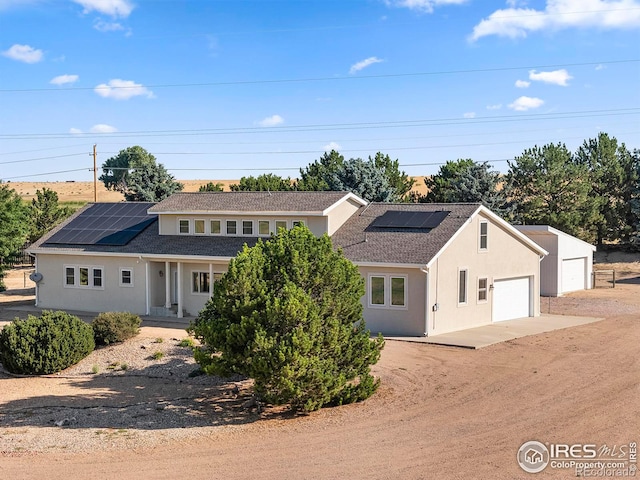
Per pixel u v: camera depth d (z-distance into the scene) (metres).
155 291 33.00
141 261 32.47
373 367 21.33
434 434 14.56
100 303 33.75
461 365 21.39
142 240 33.78
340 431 15.10
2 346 22.75
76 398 19.30
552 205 55.34
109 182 130.38
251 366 15.98
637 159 58.84
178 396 19.12
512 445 13.63
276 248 17.39
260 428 15.66
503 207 55.03
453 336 26.38
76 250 33.97
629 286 45.31
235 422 16.30
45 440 15.14
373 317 27.27
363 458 13.18
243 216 32.06
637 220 57.81
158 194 67.00
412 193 62.69
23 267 56.44
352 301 17.45
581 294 41.53
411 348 24.22
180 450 14.11
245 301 16.66
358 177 54.62
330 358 16.80
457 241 28.08
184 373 21.72
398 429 15.06
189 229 33.44
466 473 12.16
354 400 17.50
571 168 55.44
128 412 17.48
